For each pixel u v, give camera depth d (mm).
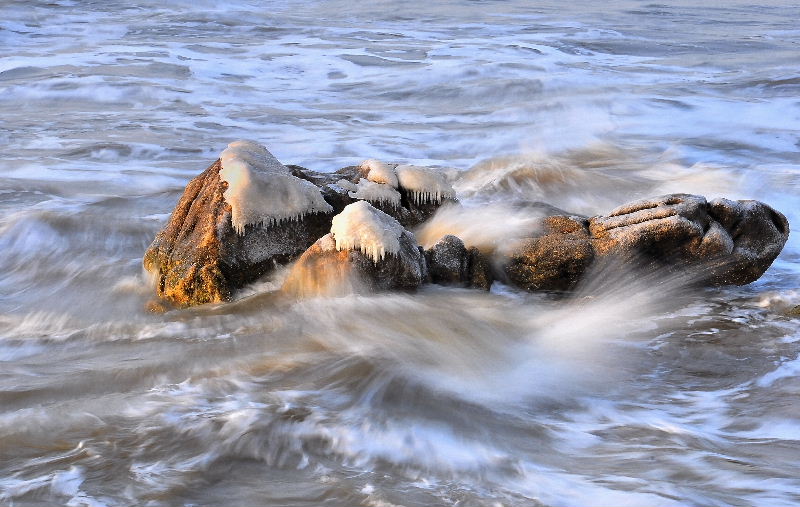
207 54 50906
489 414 11789
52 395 12281
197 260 16156
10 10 65312
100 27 60438
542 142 33000
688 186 26344
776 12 74875
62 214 21578
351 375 12898
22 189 25234
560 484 9742
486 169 27969
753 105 38781
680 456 10531
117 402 11891
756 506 9250
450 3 80938
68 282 18125
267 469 10031
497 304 16047
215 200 16406
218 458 10266
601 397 12469
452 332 14602
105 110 37188
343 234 15570
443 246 16734
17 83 41438
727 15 73000
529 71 47062
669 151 31500
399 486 9633
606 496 9445
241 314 15555
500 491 9547
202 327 15117
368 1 83250
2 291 17859
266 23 64562
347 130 34438
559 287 16891
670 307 16281
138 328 15281
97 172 27484
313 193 16875
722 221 17203
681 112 37938
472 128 35344
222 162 17000
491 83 43531
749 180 26812
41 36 57156
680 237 16750
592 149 32031
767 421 11609
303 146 31516
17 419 11258
